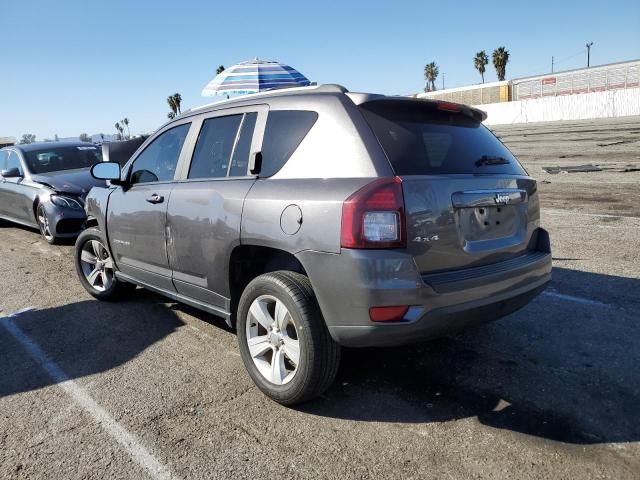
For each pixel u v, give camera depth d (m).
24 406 3.38
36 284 6.28
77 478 2.63
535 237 3.64
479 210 3.13
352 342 2.88
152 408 3.29
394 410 3.17
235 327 3.73
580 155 18.39
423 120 3.27
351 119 3.05
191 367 3.86
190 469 2.68
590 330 4.20
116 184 4.76
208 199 3.65
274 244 3.12
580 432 2.87
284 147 3.33
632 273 5.54
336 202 2.84
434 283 2.81
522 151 21.64
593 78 56.06
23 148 9.76
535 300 4.91
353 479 2.57
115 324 4.80
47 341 4.46
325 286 2.88
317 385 3.05
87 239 5.42
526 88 62.81
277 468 2.67
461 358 3.83
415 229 2.79
